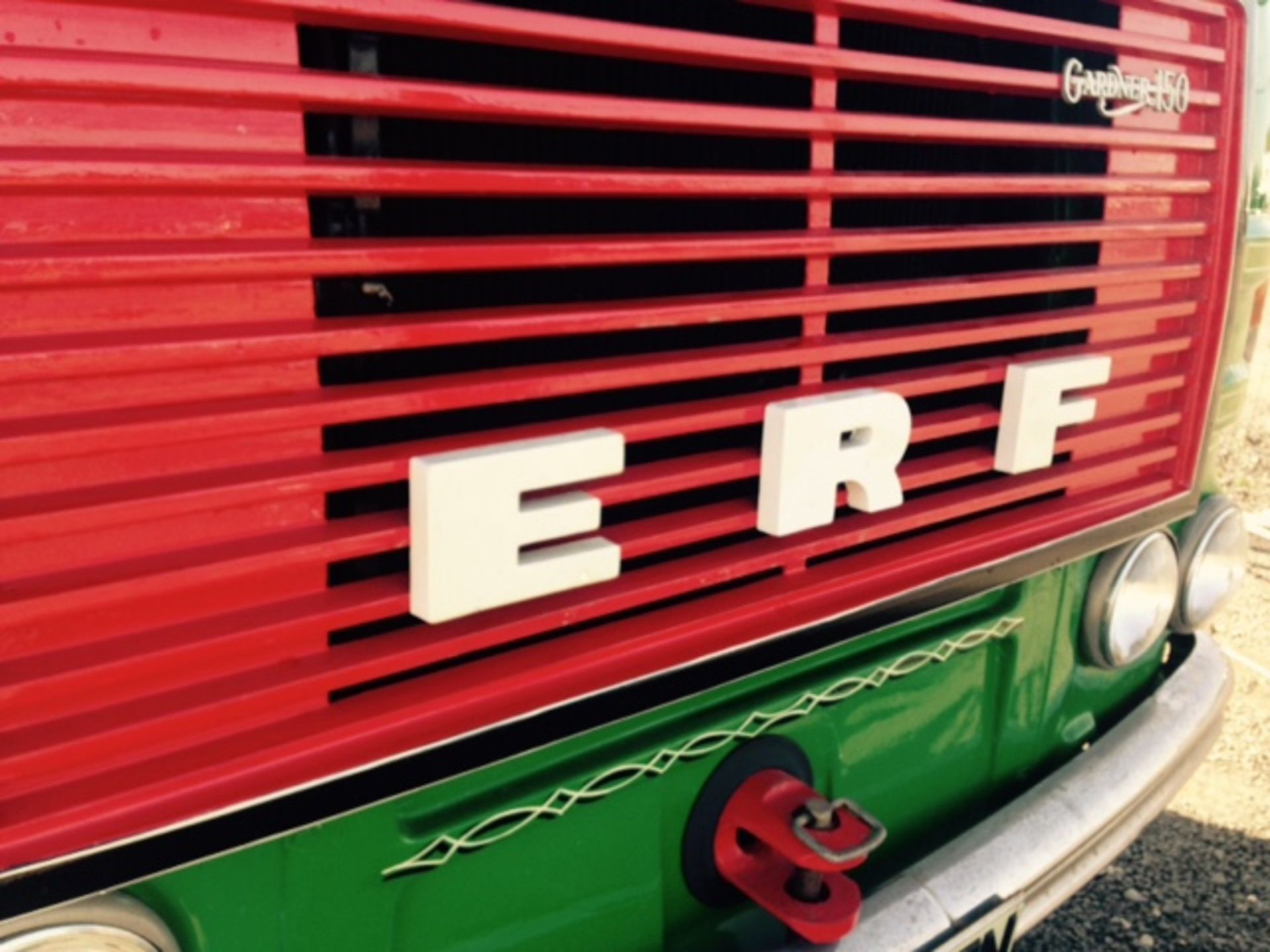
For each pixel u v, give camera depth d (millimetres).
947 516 1714
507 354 1292
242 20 994
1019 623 1979
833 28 1408
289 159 1040
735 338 1474
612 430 1292
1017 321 1760
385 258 1098
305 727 1134
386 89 1070
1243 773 3188
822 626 1555
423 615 1168
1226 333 2160
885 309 1653
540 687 1305
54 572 986
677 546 1439
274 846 1199
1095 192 1828
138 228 975
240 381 1053
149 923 1101
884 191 1515
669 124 1281
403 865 1302
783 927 1737
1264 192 2389
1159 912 2629
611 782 1460
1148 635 2170
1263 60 2188
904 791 1897
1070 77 1718
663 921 1611
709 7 1350
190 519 1047
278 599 1118
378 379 1193
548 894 1459
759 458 1470
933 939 1642
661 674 1387
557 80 1284
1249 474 5535
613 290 1371
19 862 968
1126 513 2004
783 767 1666
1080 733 2217
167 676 1058
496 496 1178
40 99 913
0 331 928
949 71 1540
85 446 969
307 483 1092
